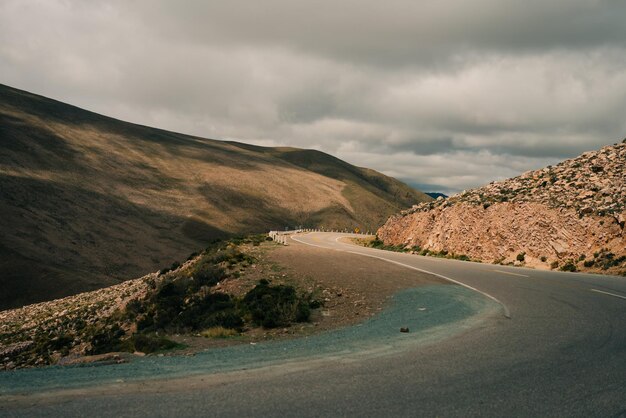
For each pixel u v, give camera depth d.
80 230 98.25
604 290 14.80
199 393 5.10
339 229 183.75
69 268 73.25
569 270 22.70
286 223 170.88
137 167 172.88
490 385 5.44
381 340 8.09
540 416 4.52
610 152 34.09
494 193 35.41
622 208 23.61
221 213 153.50
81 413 4.44
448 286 15.85
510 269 22.02
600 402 4.92
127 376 5.84
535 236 26.75
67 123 191.50
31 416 4.34
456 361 6.53
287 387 5.33
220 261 23.02
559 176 32.94
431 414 4.51
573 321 9.71
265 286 15.27
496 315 10.47
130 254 94.75
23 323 31.11
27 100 199.62
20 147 139.00
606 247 22.66
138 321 18.03
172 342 9.60
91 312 27.55
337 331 9.69
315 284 16.78
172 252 103.50
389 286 16.25
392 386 5.38
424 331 8.84
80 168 145.25
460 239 32.44
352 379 5.65
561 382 5.58
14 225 86.12
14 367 18.19
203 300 15.53
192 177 185.62
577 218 25.20
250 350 7.64
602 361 6.54
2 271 63.03
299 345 7.91
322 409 4.61
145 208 133.50
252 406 4.68
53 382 5.55
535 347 7.38
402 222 44.72
